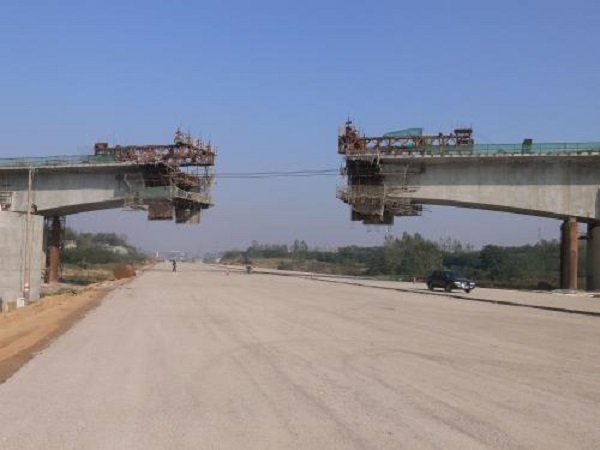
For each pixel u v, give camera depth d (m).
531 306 38.81
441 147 64.38
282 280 72.44
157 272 102.06
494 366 14.44
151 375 12.72
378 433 8.40
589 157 61.00
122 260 152.38
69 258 129.00
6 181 74.19
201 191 80.69
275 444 7.86
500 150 62.62
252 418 9.22
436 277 56.50
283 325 23.20
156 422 8.95
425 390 11.39
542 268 104.19
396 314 29.41
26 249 51.56
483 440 8.09
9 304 43.78
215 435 8.27
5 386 11.52
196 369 13.46
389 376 12.83
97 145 74.38
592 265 64.25
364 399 10.58
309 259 184.00
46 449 7.57
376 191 66.56
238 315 27.27
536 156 61.56
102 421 8.98
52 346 17.05
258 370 13.40
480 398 10.77
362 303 36.69
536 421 9.16
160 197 72.62
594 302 44.84
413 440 8.05
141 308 31.14
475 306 37.28
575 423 9.08
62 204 74.00
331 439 8.09
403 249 119.44
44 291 59.19
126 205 72.81
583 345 19.05
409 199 66.81
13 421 8.96
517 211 67.06
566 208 62.78
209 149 77.62
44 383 11.81
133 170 73.50
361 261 159.88
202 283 61.88
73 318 25.67
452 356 15.94
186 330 21.27
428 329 22.86
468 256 120.25
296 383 11.97
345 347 17.27
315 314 28.30
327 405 10.10
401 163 65.94
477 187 64.81
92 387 11.45
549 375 13.31
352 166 68.31
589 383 12.41
